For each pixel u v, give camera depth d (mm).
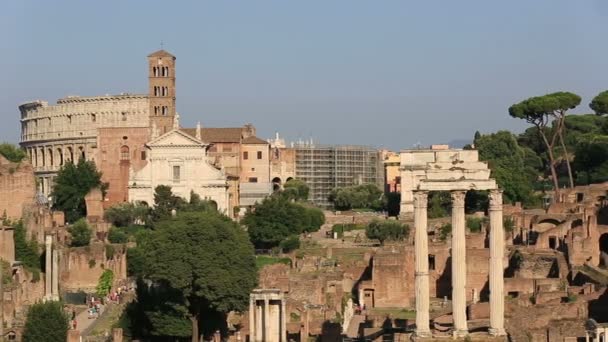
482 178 151875
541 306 187500
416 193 152250
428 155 159375
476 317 185500
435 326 165625
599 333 167625
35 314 184750
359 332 198250
